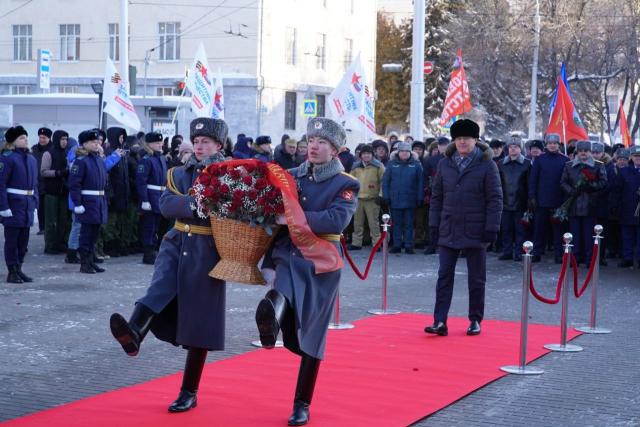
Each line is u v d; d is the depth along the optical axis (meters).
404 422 7.23
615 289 15.52
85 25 51.88
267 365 9.12
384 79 70.19
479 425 7.34
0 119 33.88
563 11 46.81
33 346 10.05
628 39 45.28
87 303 12.88
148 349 10.05
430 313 12.74
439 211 11.15
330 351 9.91
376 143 22.16
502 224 19.33
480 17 49.34
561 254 18.88
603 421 7.54
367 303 13.52
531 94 46.44
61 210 18.36
